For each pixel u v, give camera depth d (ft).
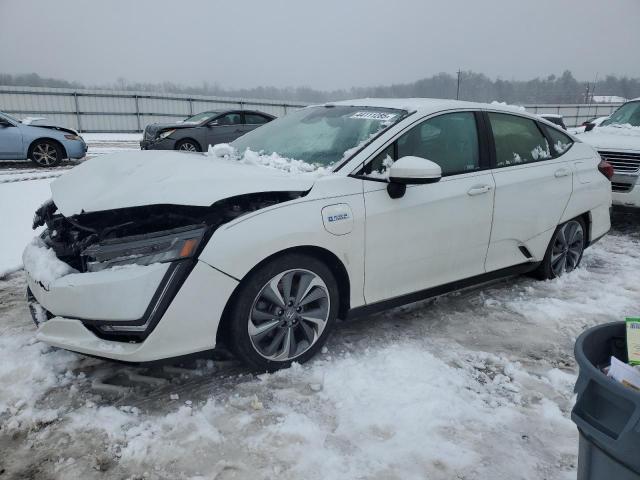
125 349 7.95
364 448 7.43
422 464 7.15
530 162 13.12
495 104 13.01
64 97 79.87
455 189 11.07
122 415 8.06
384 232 9.96
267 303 9.04
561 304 12.87
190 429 7.77
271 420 8.02
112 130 84.02
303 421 7.95
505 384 9.21
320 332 9.62
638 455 4.47
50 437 7.58
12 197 24.21
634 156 20.06
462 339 10.96
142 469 6.98
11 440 7.52
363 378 9.15
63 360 9.68
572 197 14.03
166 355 8.09
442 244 10.99
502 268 12.69
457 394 8.82
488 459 7.30
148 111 85.71
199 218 8.46
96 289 7.93
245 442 7.52
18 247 17.11
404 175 9.36
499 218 12.03
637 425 4.40
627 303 13.07
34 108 78.64
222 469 7.00
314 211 9.09
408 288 10.75
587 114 127.44
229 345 8.93
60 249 9.36
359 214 9.57
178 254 7.99
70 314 8.22
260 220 8.59
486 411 8.40
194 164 9.68
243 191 8.61
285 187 9.03
